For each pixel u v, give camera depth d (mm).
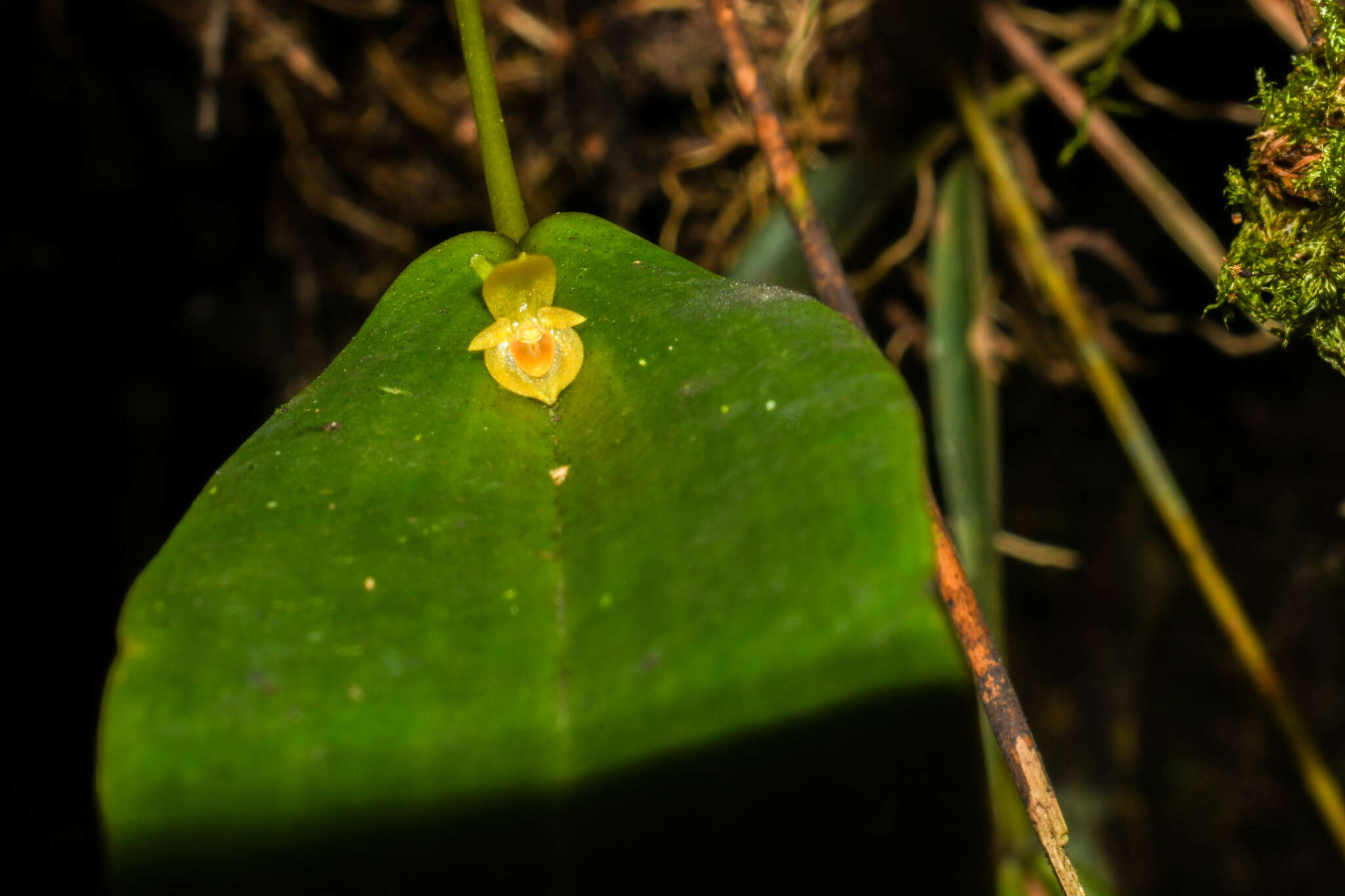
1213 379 580
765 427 298
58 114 518
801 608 286
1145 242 533
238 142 537
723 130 513
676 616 291
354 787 289
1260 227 328
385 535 304
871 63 473
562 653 295
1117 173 522
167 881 285
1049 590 643
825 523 288
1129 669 633
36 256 553
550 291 323
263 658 294
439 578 301
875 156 483
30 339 577
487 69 347
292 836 287
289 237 562
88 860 643
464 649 296
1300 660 591
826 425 293
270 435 311
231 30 502
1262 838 604
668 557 295
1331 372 555
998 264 527
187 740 289
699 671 287
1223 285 332
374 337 326
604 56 505
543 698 292
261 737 290
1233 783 611
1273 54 471
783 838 281
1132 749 629
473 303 329
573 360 320
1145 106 508
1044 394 590
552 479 311
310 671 293
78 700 648
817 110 500
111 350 595
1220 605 427
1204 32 477
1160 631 626
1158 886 612
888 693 281
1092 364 438
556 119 524
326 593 298
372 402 316
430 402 317
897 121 476
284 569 299
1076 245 523
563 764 289
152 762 288
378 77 522
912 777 280
